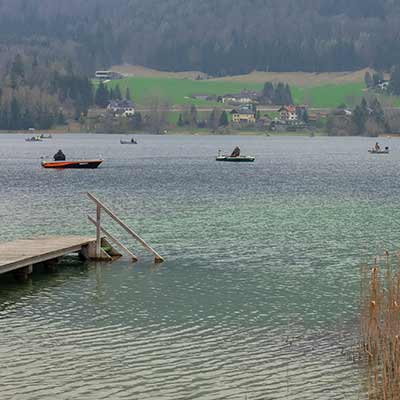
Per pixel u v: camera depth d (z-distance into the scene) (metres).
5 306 90.31
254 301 93.19
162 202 197.25
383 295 79.88
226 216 168.25
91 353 74.50
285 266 113.44
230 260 117.50
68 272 108.00
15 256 102.56
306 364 71.94
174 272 108.62
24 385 67.06
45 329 81.56
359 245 132.38
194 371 70.38
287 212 176.88
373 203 198.12
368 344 74.75
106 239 121.81
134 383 67.75
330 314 87.50
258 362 72.44
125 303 92.00
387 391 65.12
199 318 85.94
